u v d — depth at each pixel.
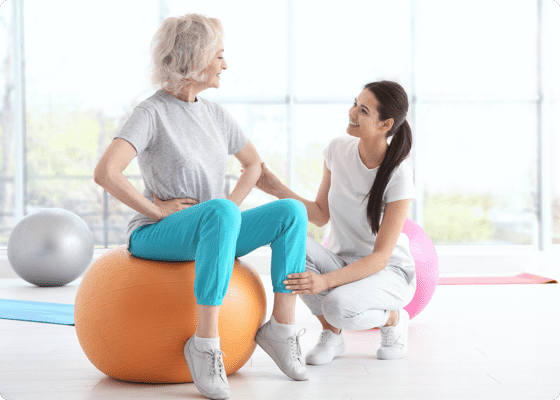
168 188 1.70
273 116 5.59
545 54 5.58
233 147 1.90
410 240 2.58
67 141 5.42
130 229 1.73
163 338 1.58
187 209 1.58
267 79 5.59
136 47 5.45
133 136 1.59
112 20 5.42
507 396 1.59
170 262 1.67
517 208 5.67
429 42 5.62
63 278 3.97
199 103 1.77
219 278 1.50
